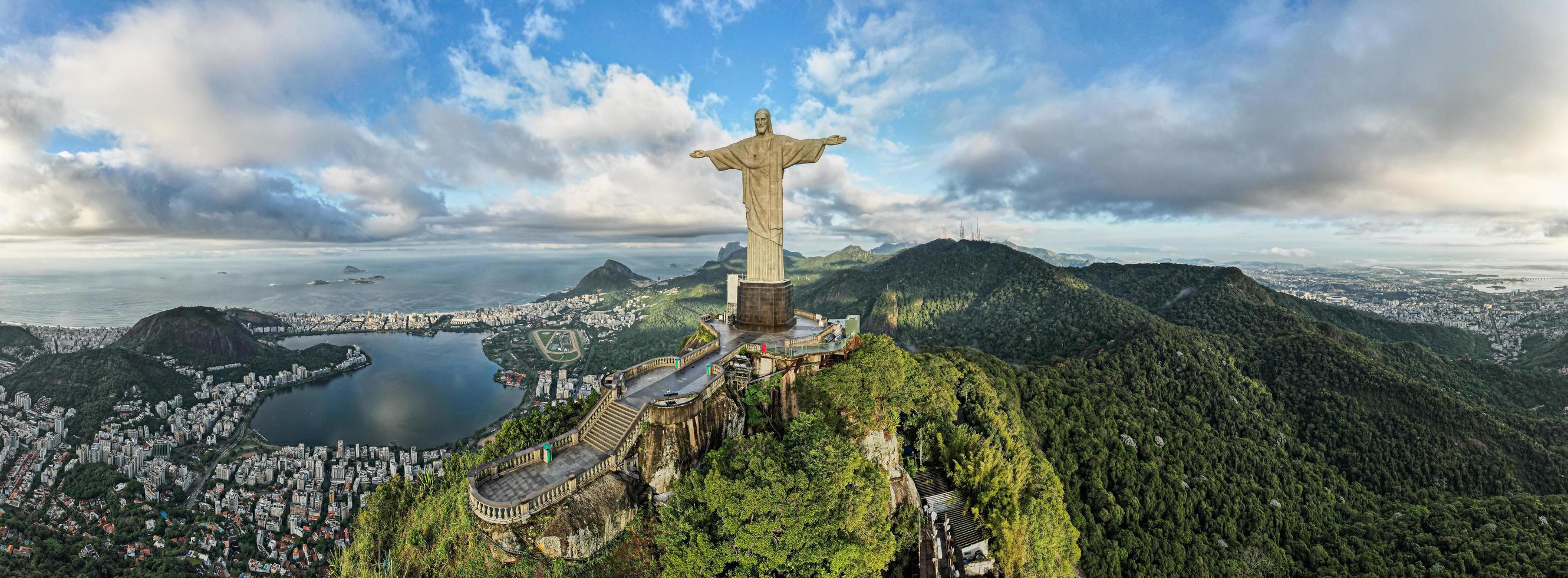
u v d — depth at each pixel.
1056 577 57.66
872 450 53.69
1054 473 71.88
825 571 36.50
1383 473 123.00
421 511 51.06
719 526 37.56
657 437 43.25
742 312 69.88
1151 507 89.81
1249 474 115.88
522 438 52.91
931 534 50.34
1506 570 85.00
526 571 36.75
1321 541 99.38
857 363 56.81
